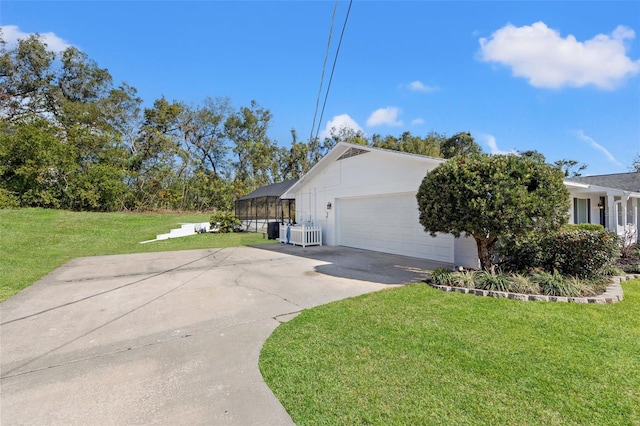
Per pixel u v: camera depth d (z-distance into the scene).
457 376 2.69
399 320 4.03
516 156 5.66
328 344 3.38
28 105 23.59
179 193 25.98
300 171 35.06
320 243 12.55
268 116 36.53
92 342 3.58
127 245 12.51
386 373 2.77
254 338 3.62
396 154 9.09
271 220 19.58
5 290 5.81
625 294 5.06
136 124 26.95
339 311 4.43
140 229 15.92
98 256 9.95
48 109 24.38
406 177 9.10
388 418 2.19
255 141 35.84
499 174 5.29
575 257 5.77
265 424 2.16
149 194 24.39
